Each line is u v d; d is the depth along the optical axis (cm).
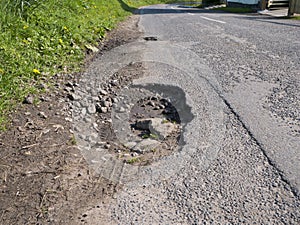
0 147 245
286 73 423
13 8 511
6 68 364
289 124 283
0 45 395
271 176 212
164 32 805
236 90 367
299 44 607
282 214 179
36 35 477
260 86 378
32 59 415
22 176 213
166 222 174
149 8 2236
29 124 286
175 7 2456
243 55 530
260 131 272
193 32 792
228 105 327
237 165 226
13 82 346
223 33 764
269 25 903
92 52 548
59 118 309
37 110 316
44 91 360
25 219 176
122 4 1722
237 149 247
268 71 434
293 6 1159
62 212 181
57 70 430
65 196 195
